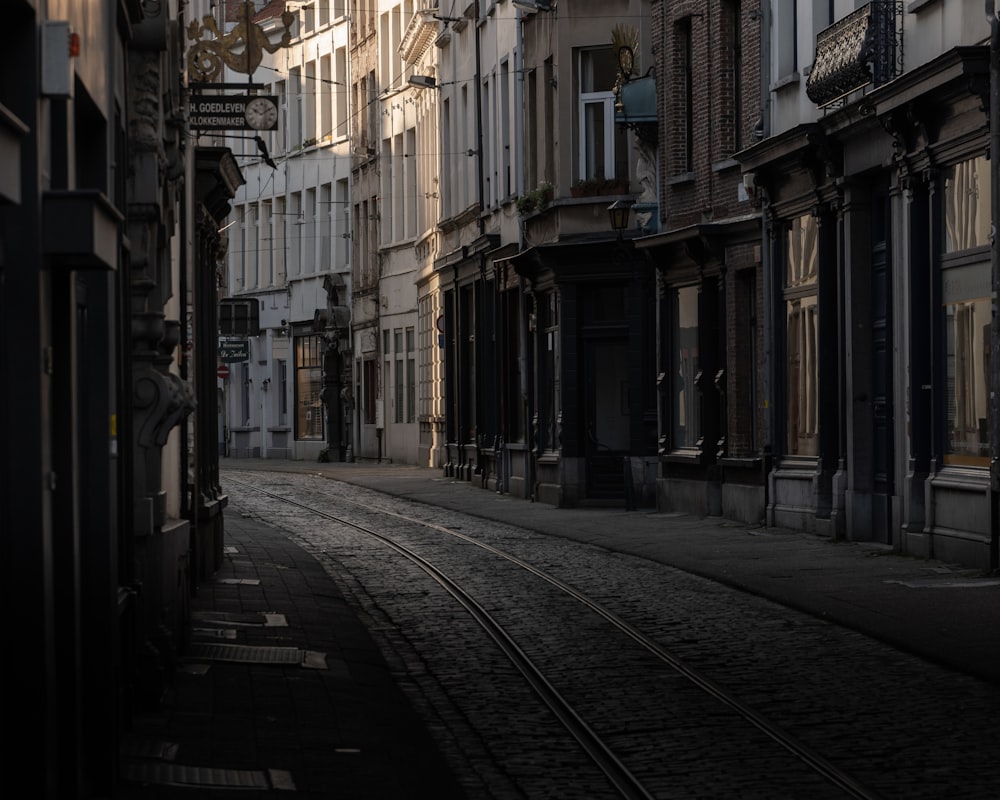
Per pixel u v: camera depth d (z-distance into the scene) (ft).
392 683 47.78
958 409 73.31
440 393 184.03
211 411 80.48
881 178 82.94
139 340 45.73
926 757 35.60
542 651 53.52
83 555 32.45
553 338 128.67
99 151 35.60
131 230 45.47
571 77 123.24
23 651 27.66
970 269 71.82
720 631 56.24
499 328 147.54
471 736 40.29
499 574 76.79
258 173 254.68
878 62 79.15
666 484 113.39
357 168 223.51
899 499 78.74
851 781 33.55
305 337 238.27
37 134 27.17
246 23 75.05
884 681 45.19
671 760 36.60
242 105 74.74
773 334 96.37
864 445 84.74
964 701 41.83
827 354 88.43
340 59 232.12
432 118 187.32
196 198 72.84
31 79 27.04
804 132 86.22
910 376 77.05
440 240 179.83
